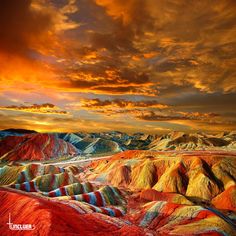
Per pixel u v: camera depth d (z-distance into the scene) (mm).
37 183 76875
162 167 93875
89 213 50031
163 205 57375
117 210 60062
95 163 137125
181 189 80375
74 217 43188
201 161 87250
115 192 74125
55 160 176000
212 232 44750
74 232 37469
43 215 39656
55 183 79562
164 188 81938
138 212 59656
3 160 169375
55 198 61406
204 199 73625
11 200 48344
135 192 83625
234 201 67250
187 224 49156
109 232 41094
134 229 43562
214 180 79812
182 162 89938
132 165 104312
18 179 85188
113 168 109250
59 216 40531
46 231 36031
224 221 47844
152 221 53625
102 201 66000
